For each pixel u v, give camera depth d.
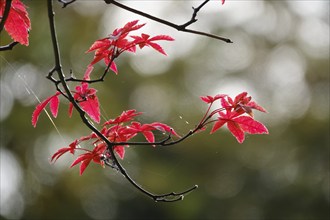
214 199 20.22
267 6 25.17
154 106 20.48
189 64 22.78
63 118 15.19
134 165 19.17
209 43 24.28
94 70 16.89
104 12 16.80
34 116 4.27
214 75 23.91
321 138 20.67
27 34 4.02
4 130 15.47
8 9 3.69
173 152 19.97
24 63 15.23
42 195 16.34
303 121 21.08
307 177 20.23
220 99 4.19
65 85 3.87
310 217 19.86
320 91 21.97
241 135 4.23
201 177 20.17
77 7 16.41
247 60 24.59
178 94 21.94
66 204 16.58
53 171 16.19
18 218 16.30
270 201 20.11
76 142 4.33
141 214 19.45
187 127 20.52
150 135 4.36
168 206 19.59
